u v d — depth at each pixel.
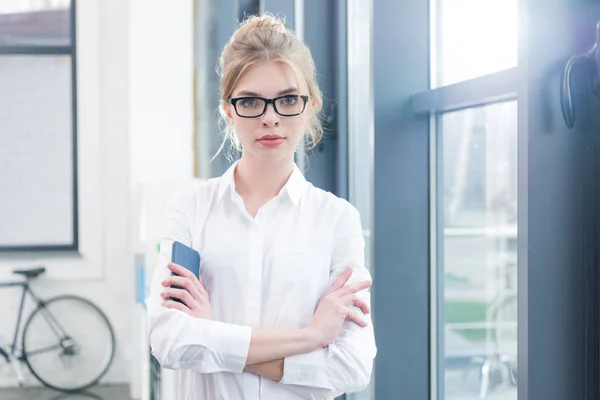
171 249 1.38
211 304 1.37
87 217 5.19
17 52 5.18
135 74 4.54
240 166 1.41
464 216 2.00
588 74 1.24
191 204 1.43
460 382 2.06
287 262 1.35
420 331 2.14
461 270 2.02
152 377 3.13
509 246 1.83
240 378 1.33
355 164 2.85
